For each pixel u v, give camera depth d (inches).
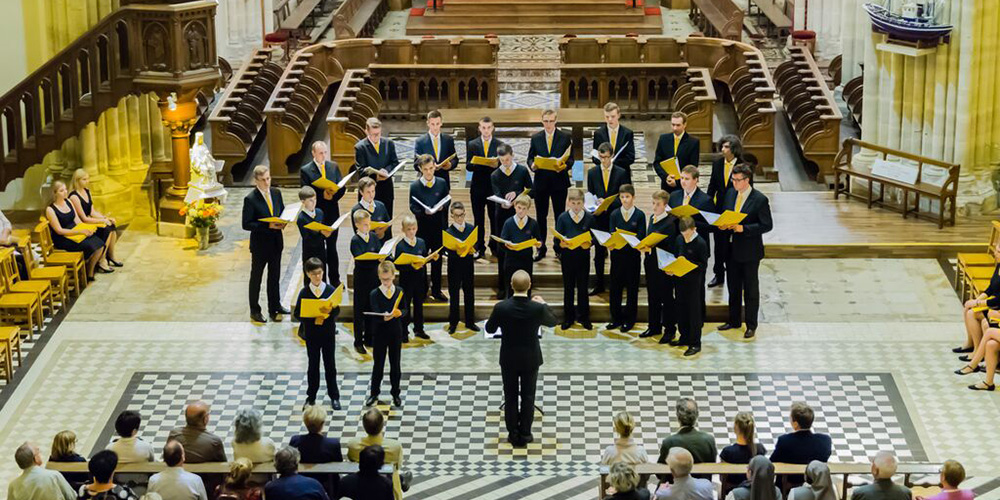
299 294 688.4
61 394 716.0
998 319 706.8
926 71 901.2
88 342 770.2
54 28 926.4
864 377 724.0
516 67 1248.8
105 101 884.0
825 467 486.3
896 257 861.2
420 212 773.9
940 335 766.5
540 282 813.2
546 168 799.1
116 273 853.2
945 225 887.1
